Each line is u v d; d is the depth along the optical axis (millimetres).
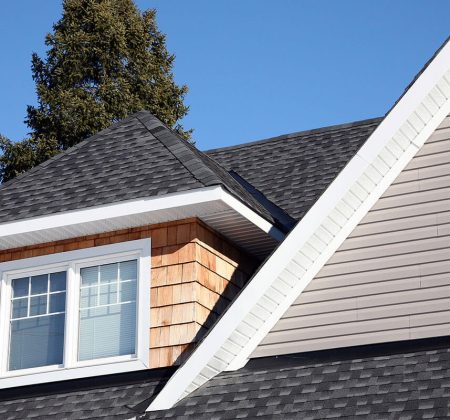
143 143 17656
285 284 14453
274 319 14555
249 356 14469
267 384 13742
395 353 13672
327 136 20344
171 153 16891
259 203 17234
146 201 15680
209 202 15352
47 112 45000
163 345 15352
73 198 16438
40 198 16828
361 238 14602
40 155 43906
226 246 16500
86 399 15062
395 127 14531
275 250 14336
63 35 46531
